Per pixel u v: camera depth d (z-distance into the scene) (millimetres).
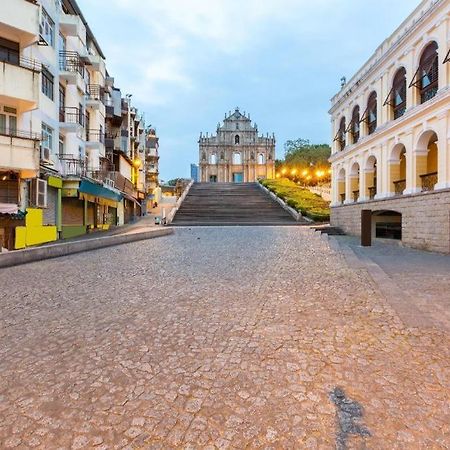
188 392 3260
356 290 6805
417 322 4973
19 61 16141
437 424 2781
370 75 20469
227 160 70125
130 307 5844
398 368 3680
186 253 12211
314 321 5094
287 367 3721
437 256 12539
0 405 3074
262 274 8453
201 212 29984
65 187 19844
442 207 13875
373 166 21375
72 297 6465
